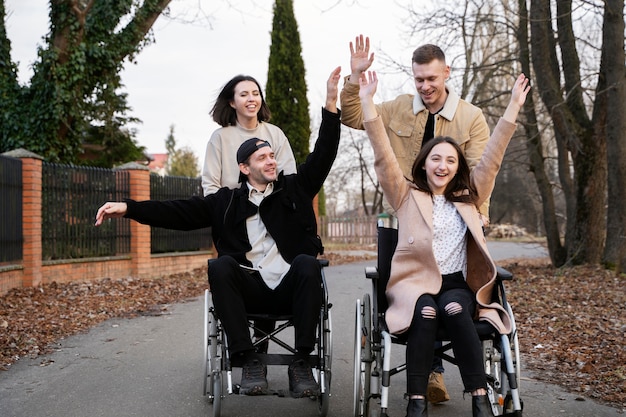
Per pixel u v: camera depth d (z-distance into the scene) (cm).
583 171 1316
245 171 484
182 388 550
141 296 1094
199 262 1579
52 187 1192
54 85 1497
